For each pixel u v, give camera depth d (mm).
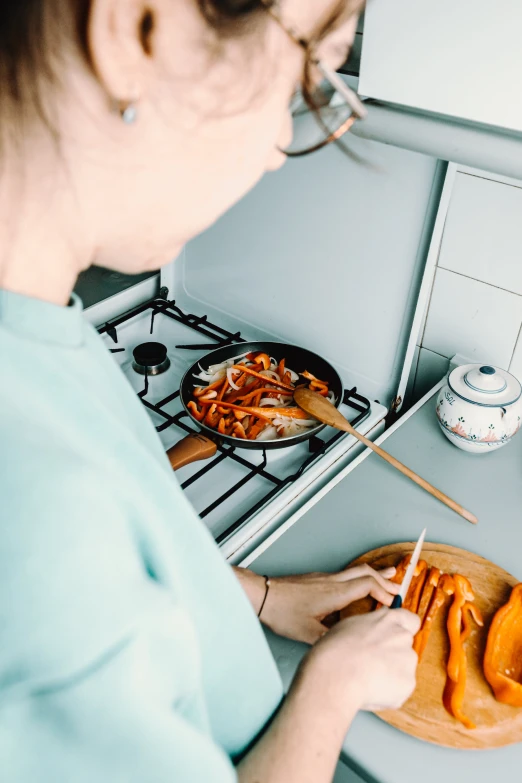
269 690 477
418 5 537
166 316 1330
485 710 678
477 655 734
